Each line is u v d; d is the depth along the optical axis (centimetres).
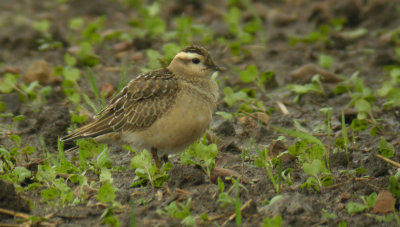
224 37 2017
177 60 1160
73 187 1097
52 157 1187
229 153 1244
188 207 959
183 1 2312
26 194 1063
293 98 1565
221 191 1023
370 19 2100
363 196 1023
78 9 2380
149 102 1117
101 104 1423
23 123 1420
